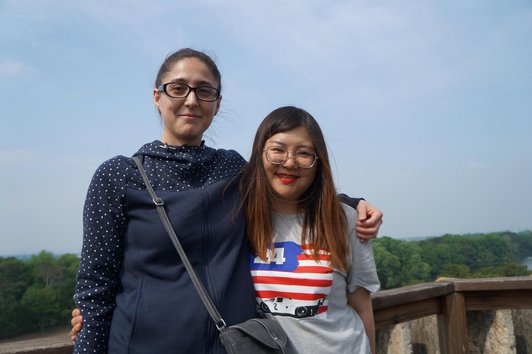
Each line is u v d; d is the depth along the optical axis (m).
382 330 2.81
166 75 1.68
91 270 1.42
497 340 3.05
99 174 1.49
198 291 1.42
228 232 1.57
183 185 1.57
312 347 1.57
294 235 1.72
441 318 3.06
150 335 1.36
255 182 1.72
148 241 1.45
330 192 1.69
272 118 1.71
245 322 1.46
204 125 1.70
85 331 1.38
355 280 1.74
